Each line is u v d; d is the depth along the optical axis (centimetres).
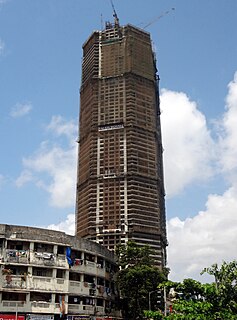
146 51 16462
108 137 14962
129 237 13612
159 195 14875
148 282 6444
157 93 17000
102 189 14412
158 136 15788
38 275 5516
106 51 16350
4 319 4944
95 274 6356
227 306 2648
